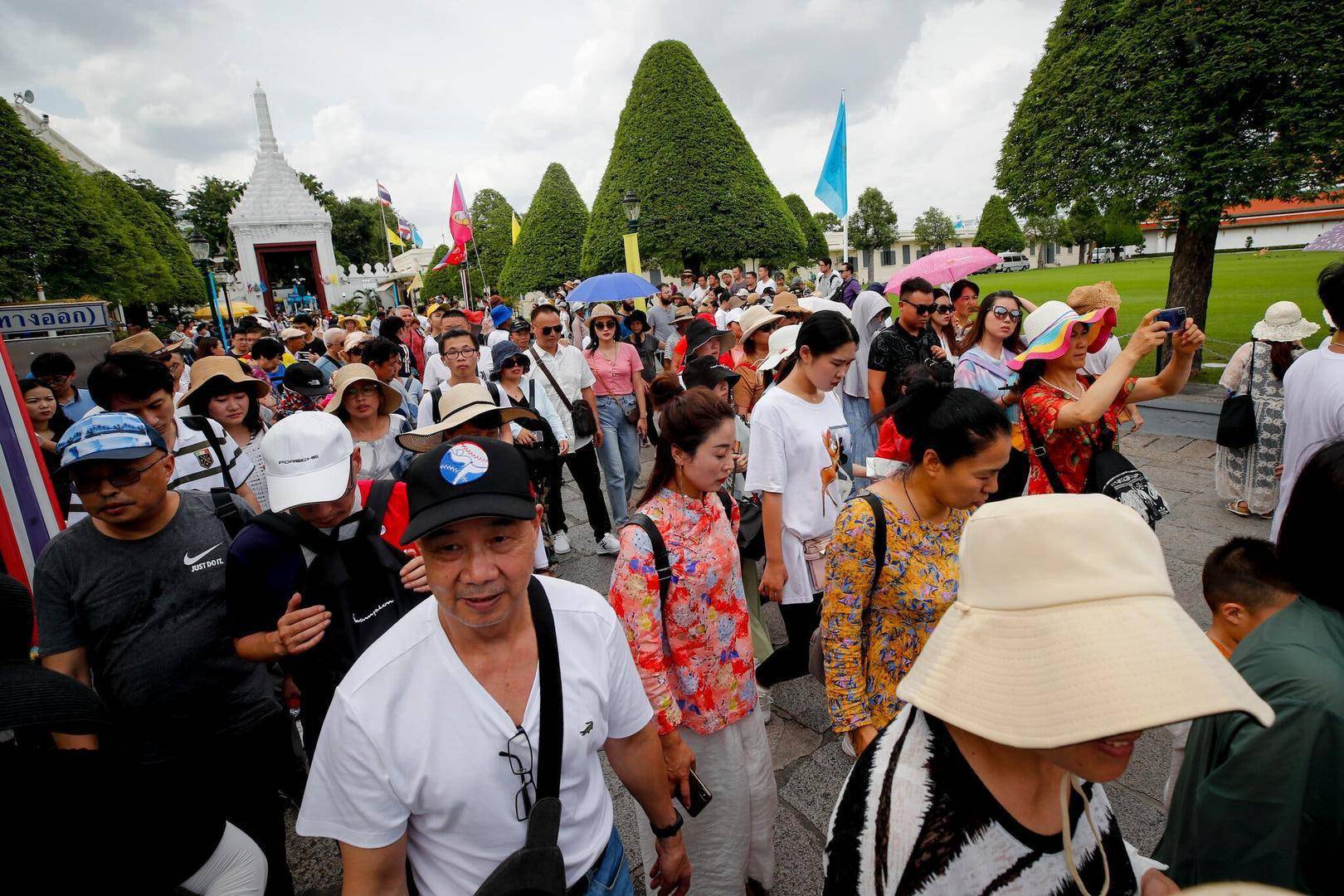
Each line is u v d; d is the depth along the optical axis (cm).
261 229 4469
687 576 190
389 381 483
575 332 1287
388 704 122
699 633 194
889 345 431
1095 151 846
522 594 125
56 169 1538
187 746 215
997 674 87
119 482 192
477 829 127
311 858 274
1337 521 122
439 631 128
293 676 209
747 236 2108
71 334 755
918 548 186
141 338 496
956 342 543
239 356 808
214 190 6019
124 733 211
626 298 820
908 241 6247
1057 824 98
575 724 132
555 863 112
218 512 230
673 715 181
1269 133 728
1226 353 1028
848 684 185
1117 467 272
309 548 206
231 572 201
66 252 1570
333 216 6656
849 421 468
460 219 2186
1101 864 102
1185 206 784
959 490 174
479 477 117
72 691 118
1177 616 85
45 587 204
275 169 4456
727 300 1282
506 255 4066
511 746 125
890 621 193
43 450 450
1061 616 85
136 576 207
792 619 284
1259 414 480
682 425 184
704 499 201
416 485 119
